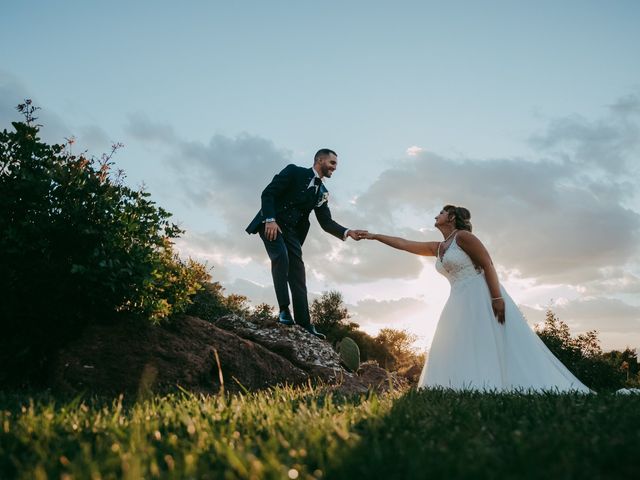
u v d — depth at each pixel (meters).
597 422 2.60
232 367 5.62
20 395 4.02
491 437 2.27
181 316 5.99
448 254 5.52
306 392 4.48
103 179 5.61
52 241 5.11
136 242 5.49
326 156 7.36
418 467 1.71
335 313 36.81
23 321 4.82
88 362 4.79
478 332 5.28
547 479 1.61
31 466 1.90
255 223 7.25
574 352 17.09
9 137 5.13
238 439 2.34
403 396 3.82
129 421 2.77
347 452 1.93
